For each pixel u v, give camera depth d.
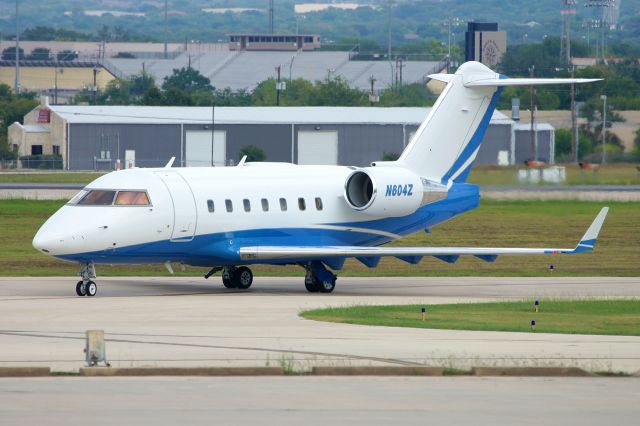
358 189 161.88
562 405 77.12
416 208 163.88
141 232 141.38
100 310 123.31
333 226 159.88
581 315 125.81
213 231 147.62
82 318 116.62
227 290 150.88
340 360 92.62
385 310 126.81
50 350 96.12
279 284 160.12
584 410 75.75
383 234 164.25
